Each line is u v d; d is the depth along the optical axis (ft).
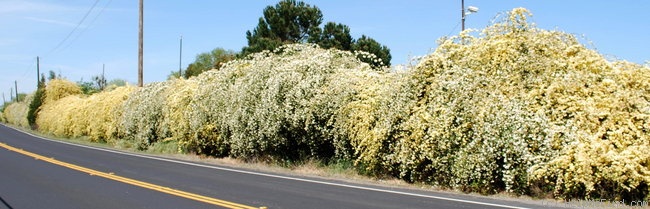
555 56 36.81
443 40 40.98
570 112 33.47
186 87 73.87
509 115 33.37
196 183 39.42
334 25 111.75
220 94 61.87
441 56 39.24
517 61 36.68
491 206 28.50
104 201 31.78
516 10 39.01
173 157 66.90
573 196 31.24
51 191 36.04
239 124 56.59
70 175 45.21
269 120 51.85
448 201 30.40
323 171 46.93
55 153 72.90
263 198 31.89
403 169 39.37
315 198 31.76
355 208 28.17
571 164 30.17
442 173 37.45
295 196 32.60
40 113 179.73
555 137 31.96
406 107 39.01
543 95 35.17
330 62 52.75
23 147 87.45
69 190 36.37
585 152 30.42
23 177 43.93
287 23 117.80
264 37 117.19
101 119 108.58
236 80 60.59
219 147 65.26
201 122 65.26
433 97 38.32
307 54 56.59
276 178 42.68
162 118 81.05
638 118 32.17
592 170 30.42
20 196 34.06
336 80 48.26
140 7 102.01
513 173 32.68
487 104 34.55
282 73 52.16
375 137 40.34
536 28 38.42
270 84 52.80
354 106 44.19
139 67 102.12
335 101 46.52
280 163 54.08
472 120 34.81
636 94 33.37
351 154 46.57
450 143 35.81
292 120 50.21
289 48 59.31
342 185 38.01
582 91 34.17
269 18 118.62
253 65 59.36
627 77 35.04
